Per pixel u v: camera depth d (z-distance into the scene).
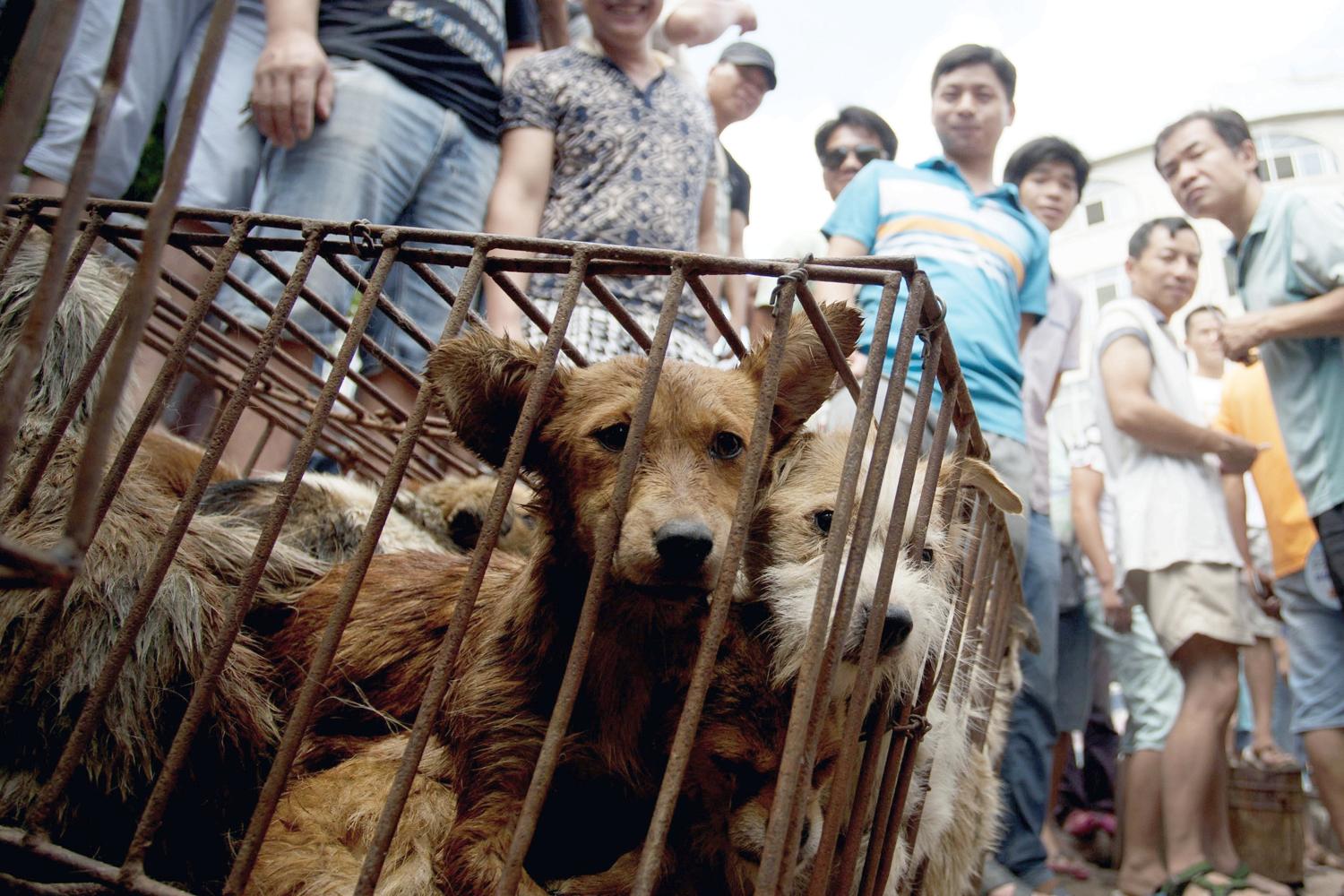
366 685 0.97
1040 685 1.73
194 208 0.71
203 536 0.92
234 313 1.50
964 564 0.96
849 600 0.55
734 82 2.45
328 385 0.63
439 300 1.71
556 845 0.81
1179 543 1.81
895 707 0.82
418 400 0.62
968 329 1.58
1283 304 1.78
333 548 1.34
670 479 0.73
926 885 1.02
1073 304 2.29
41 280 0.32
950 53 1.86
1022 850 1.66
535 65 1.71
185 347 0.65
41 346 0.32
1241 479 2.29
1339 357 1.70
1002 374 1.60
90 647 0.71
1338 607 1.84
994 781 1.30
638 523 0.70
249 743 0.78
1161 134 1.99
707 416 0.77
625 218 1.63
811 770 0.53
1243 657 2.42
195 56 1.75
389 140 1.55
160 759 0.73
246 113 1.68
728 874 0.80
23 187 1.62
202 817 0.75
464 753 0.79
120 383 0.33
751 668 0.83
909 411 1.51
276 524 0.60
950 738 0.97
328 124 1.52
